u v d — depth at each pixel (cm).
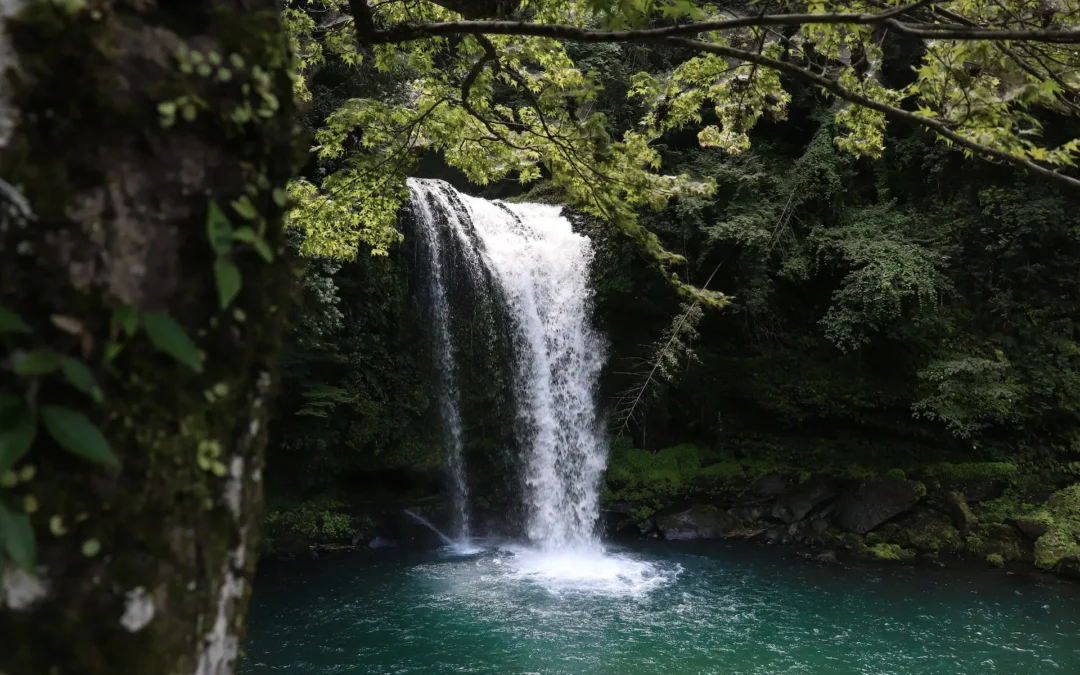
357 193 628
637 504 1372
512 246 1347
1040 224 1274
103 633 109
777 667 793
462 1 364
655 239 507
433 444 1281
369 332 1221
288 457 1177
